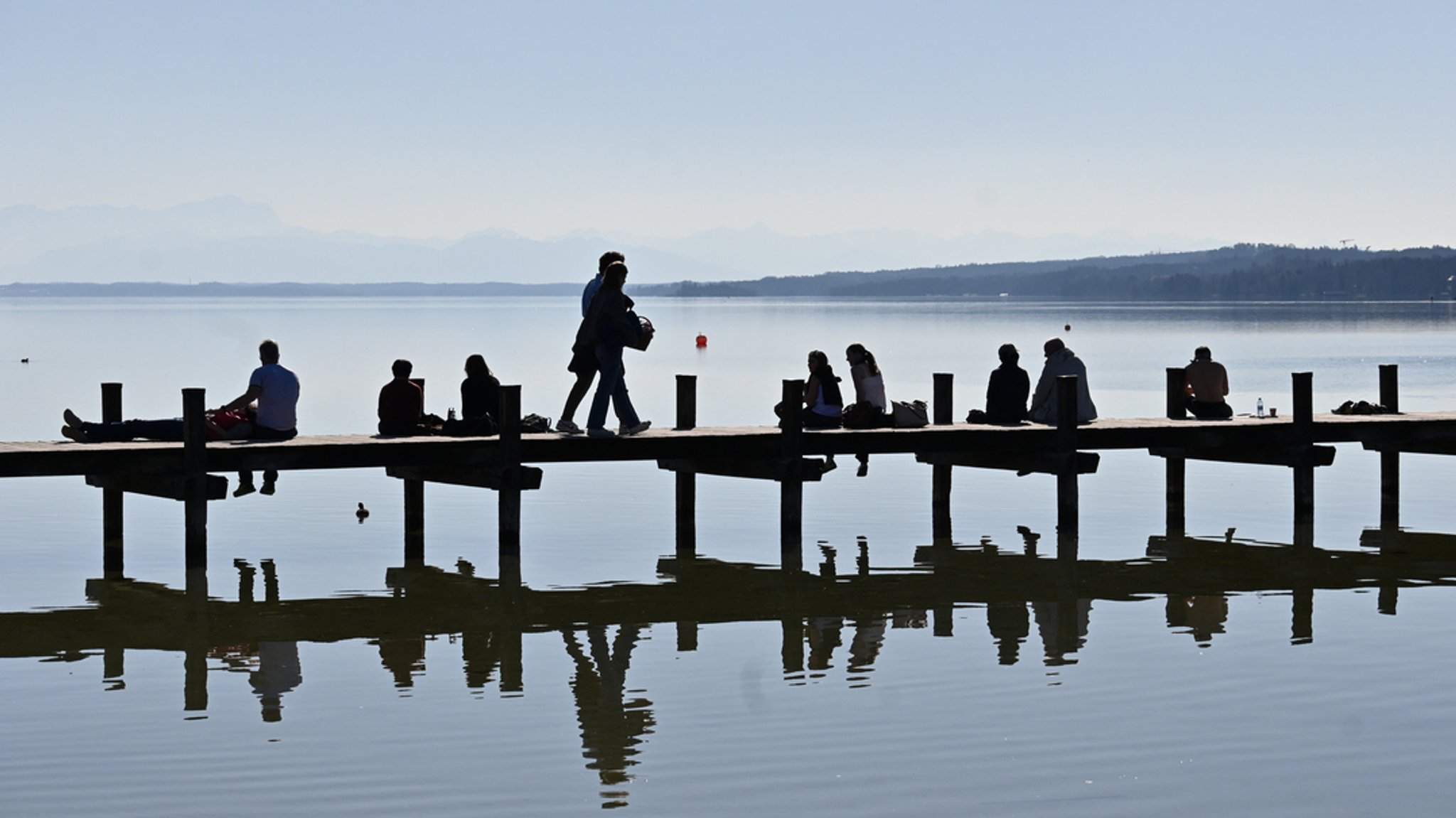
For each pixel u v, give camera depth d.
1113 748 23.88
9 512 50.16
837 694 27.33
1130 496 54.78
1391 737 24.38
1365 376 130.50
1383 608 34.75
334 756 23.53
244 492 40.22
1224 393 48.56
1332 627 32.72
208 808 21.12
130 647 31.34
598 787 22.00
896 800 21.44
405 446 38.47
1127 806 21.23
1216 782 22.22
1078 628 32.88
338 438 40.88
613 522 48.53
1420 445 48.91
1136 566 40.75
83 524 47.78
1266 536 45.84
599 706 26.56
